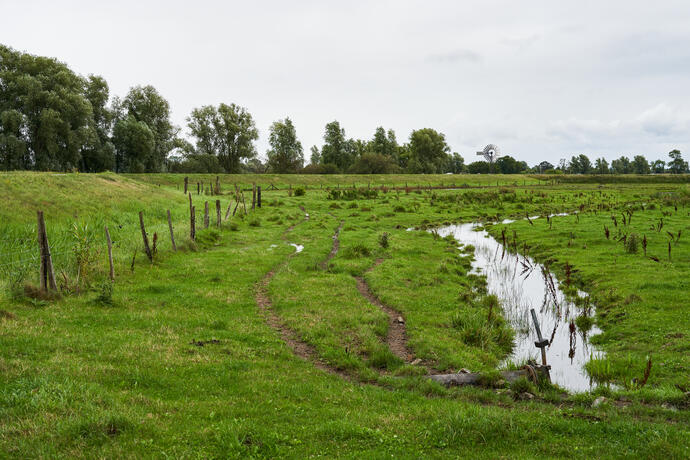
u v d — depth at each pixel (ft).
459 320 51.65
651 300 56.34
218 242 99.91
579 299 63.26
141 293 56.95
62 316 44.34
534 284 73.67
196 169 348.18
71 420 23.20
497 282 75.41
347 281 68.39
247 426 24.81
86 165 279.28
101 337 38.96
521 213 171.94
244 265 76.38
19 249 63.26
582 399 32.94
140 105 307.99
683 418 29.58
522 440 25.39
